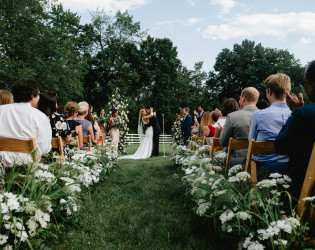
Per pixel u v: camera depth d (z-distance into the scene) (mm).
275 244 2090
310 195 2188
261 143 2719
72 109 5562
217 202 2504
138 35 40938
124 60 41469
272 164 2770
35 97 3268
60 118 4465
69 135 4566
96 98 40156
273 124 3064
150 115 12938
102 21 38781
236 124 3922
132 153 15891
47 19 24141
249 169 2789
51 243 2777
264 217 2283
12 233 2164
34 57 22656
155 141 13039
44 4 23812
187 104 48438
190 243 2822
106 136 11453
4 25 20844
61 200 2889
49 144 3307
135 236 3086
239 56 44469
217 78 45906
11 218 2148
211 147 4559
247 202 2486
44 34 23672
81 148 5605
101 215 3766
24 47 22328
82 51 39562
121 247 2820
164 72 44719
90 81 39812
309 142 2266
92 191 4953
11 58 22016
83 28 38875
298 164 2365
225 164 3957
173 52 45219
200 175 3219
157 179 6227
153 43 43969
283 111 3115
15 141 2871
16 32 21781
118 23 39406
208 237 2922
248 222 2434
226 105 5359
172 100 45344
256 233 2225
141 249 2777
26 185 2492
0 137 2859
